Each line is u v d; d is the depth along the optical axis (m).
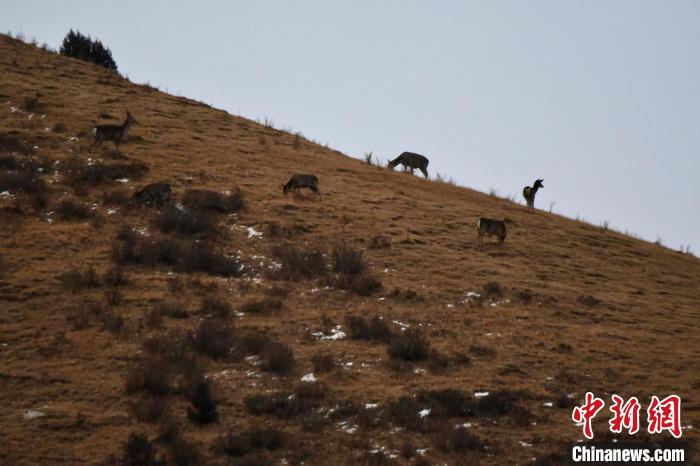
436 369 86.81
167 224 120.50
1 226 115.56
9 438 68.88
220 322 94.12
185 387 78.44
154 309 95.38
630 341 100.19
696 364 93.94
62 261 107.81
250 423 73.75
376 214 138.12
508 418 77.31
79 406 75.00
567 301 113.31
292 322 96.69
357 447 70.44
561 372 88.19
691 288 132.88
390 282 111.75
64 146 147.00
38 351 84.81
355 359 88.38
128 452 65.12
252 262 114.25
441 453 70.19
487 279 117.00
